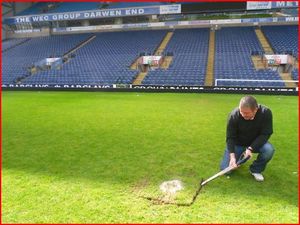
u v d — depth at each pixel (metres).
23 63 30.75
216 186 4.84
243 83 20.83
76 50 31.56
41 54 32.19
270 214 3.99
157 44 29.53
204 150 6.89
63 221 3.94
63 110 13.22
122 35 33.28
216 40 28.42
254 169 5.09
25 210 4.24
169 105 14.07
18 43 36.19
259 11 29.34
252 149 4.62
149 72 24.00
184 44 28.64
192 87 20.48
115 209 4.21
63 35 36.25
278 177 5.17
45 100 17.08
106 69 26.19
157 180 5.20
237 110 4.71
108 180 5.24
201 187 4.82
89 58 29.06
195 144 7.40
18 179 5.34
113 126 9.66
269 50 25.11
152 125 9.67
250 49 25.80
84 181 5.21
